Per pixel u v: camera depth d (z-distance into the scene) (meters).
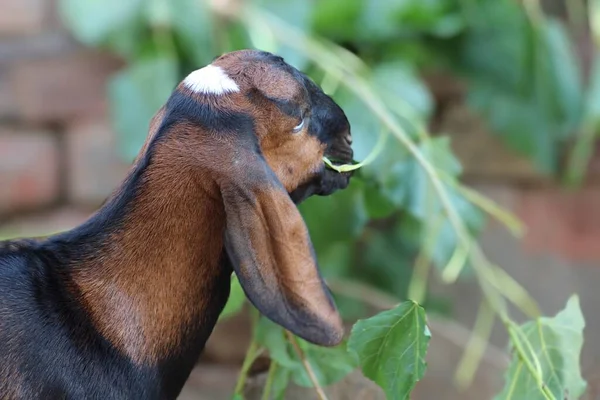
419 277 3.10
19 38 3.31
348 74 2.69
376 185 2.46
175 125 2.09
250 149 2.06
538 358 2.28
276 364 2.31
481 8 3.00
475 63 3.06
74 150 3.33
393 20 2.90
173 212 2.09
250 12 2.82
